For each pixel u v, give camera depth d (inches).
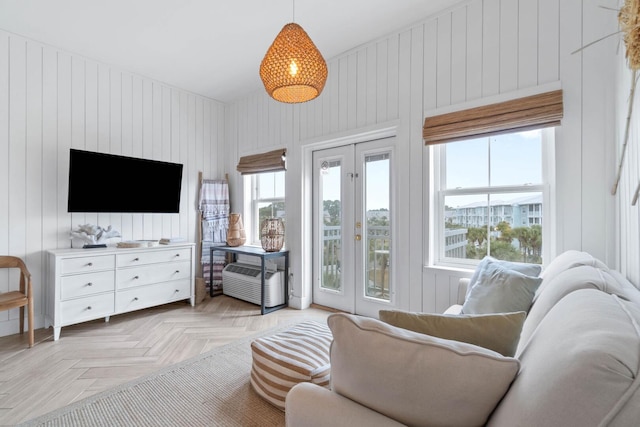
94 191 123.4
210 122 174.1
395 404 28.5
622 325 23.6
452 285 98.9
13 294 100.7
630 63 40.7
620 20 41.6
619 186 69.3
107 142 135.4
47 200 119.6
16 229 112.7
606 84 75.2
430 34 103.6
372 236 126.8
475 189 98.1
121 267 121.3
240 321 124.3
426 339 28.9
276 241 143.3
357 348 30.5
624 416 17.9
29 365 87.5
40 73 117.8
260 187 171.0
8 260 106.1
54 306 105.0
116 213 137.3
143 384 77.7
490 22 92.1
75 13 100.5
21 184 113.9
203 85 157.2
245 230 171.9
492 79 91.7
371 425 27.9
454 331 35.2
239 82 153.8
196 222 167.9
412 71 107.7
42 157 118.4
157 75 146.0
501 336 34.7
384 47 114.7
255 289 146.2
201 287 152.7
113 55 127.9
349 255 133.6
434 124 100.7
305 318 128.1
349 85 125.0
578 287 40.1
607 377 18.9
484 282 68.6
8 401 70.8
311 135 138.6
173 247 137.5
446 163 104.2
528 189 88.9
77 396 72.8
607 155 74.6
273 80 68.7
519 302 61.2
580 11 78.9
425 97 104.7
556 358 22.6
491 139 95.4
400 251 110.1
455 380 26.2
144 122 147.6
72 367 86.4
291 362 64.9
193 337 107.8
